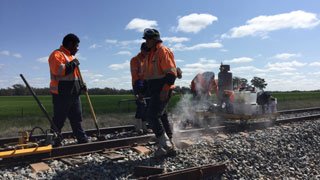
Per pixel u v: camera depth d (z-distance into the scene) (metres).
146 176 3.54
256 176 3.85
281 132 6.57
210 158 4.34
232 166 4.02
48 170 3.74
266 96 7.73
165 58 4.12
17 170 3.72
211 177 3.64
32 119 9.32
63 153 4.42
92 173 3.56
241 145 5.14
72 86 5.13
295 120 9.00
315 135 6.36
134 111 12.25
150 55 4.39
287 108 15.55
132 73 6.39
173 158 4.30
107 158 4.29
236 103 7.63
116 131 7.16
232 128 7.21
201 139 5.88
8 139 5.52
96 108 13.56
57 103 5.07
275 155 4.74
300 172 4.17
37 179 3.37
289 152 4.97
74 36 5.20
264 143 5.42
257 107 7.55
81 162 4.04
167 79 4.07
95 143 4.78
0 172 3.62
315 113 12.20
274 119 8.48
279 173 4.04
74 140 5.98
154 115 4.32
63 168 3.83
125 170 3.74
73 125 5.36
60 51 5.00
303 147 5.34
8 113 12.09
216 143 5.19
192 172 3.44
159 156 4.30
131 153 4.68
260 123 7.82
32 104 22.70
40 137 5.89
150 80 4.33
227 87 8.22
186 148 4.97
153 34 4.29
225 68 8.34
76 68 5.25
